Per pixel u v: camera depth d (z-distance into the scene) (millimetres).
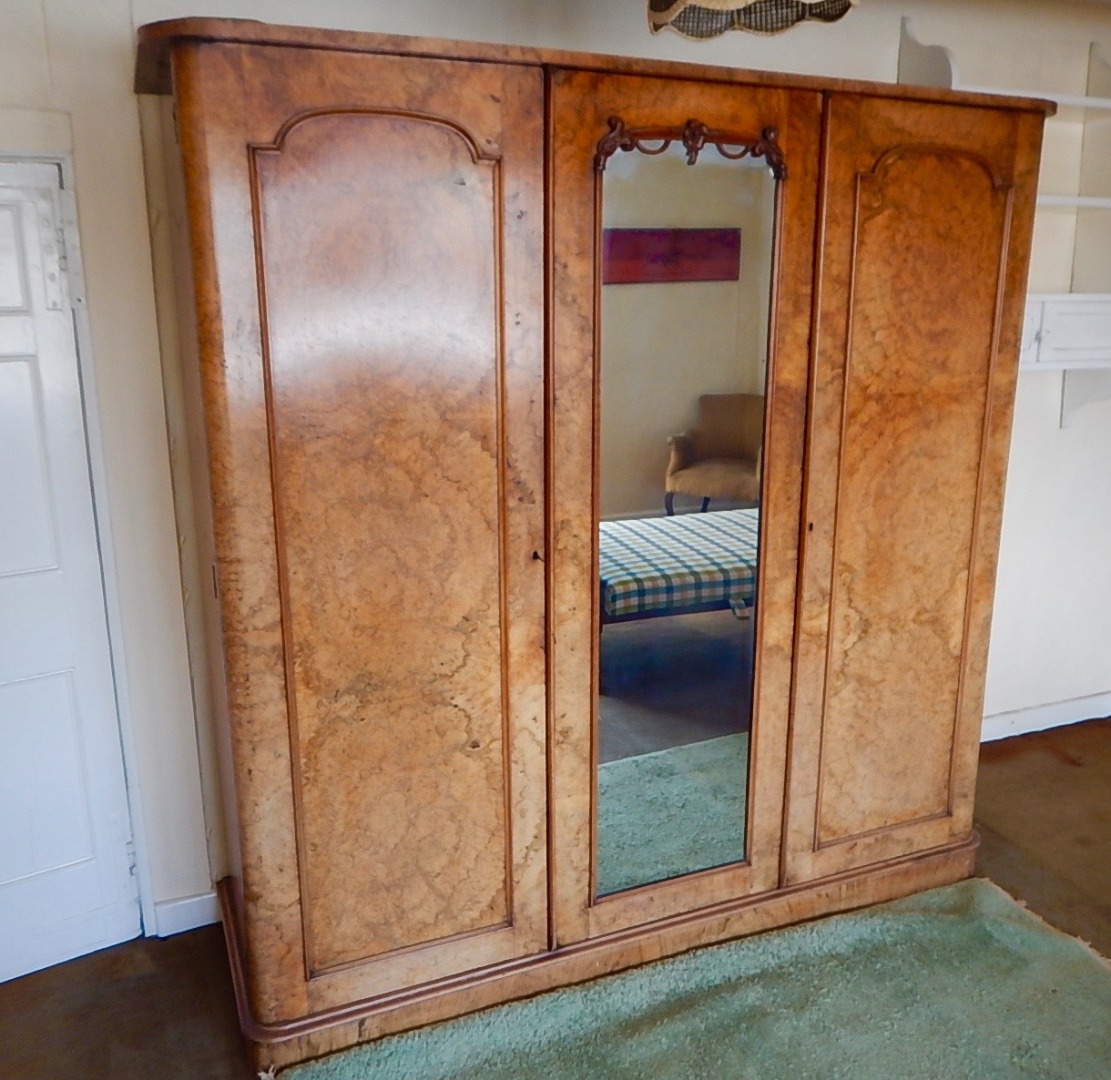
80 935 2141
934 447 2049
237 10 1887
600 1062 1810
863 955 2100
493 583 1744
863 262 1872
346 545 1633
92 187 1847
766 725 2039
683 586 1897
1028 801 2785
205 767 2188
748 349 1828
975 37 2568
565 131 1604
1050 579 3109
